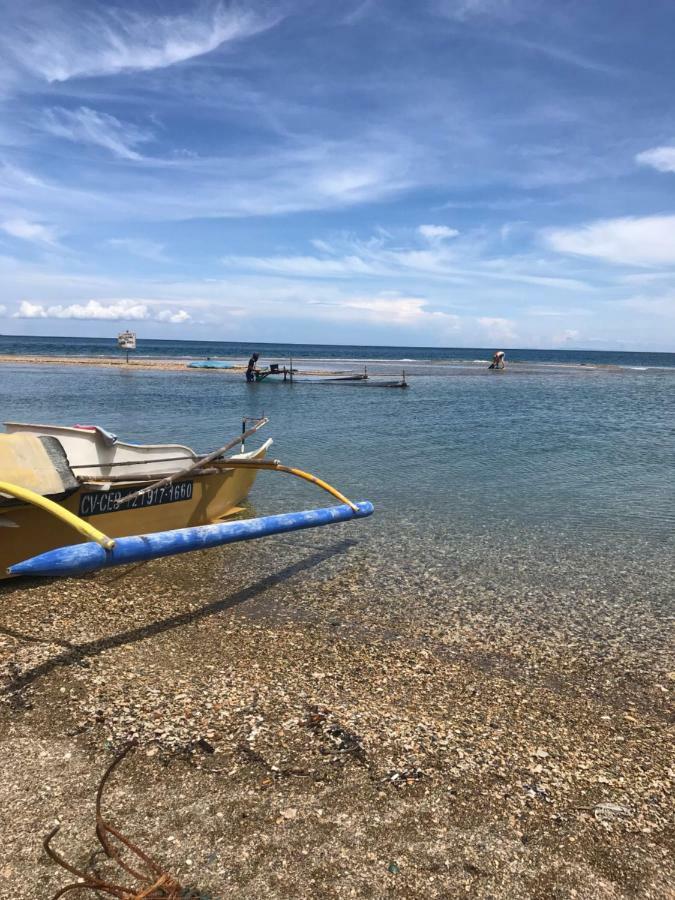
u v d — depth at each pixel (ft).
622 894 8.96
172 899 7.93
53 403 85.15
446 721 13.57
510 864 9.41
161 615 18.86
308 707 13.73
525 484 40.60
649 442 60.90
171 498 25.31
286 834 9.76
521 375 191.62
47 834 9.55
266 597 20.95
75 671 14.80
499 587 22.68
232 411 81.66
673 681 16.25
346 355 407.44
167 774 11.08
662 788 11.62
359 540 27.99
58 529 20.39
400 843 9.70
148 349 441.27
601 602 21.53
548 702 14.85
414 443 57.47
